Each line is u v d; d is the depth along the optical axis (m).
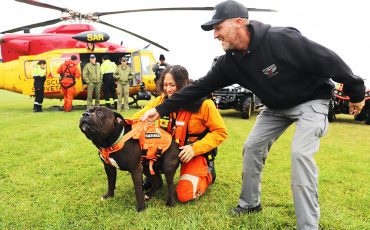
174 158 2.94
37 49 11.28
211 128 3.08
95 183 3.59
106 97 11.38
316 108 2.28
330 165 4.58
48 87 11.22
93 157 4.66
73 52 11.37
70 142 5.70
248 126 8.32
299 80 2.24
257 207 2.85
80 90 11.59
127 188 3.43
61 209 2.88
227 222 2.66
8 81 11.44
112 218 2.70
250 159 2.70
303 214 2.21
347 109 9.99
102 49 11.66
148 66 12.42
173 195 3.01
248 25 2.20
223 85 2.69
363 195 3.34
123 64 10.71
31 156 4.66
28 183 3.54
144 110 3.33
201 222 2.63
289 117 2.42
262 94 2.38
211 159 3.42
